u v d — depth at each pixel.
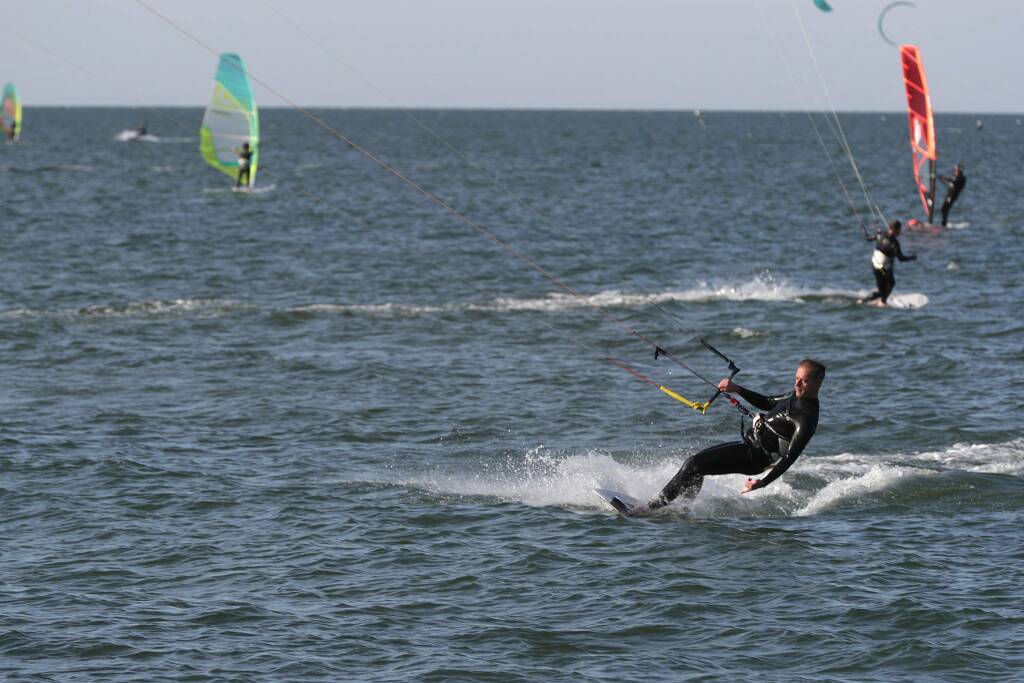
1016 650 35.19
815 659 34.75
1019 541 44.69
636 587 40.19
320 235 157.62
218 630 36.59
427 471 54.66
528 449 58.94
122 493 50.00
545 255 140.38
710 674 33.78
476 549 43.88
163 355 80.00
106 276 118.00
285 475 53.41
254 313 96.06
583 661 34.62
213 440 59.56
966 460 56.09
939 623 37.03
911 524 46.84
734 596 39.44
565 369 77.62
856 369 77.69
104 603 38.56
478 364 78.75
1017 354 81.94
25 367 76.25
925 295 108.44
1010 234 163.38
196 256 134.38
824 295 108.19
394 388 71.50
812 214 197.00
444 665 34.28
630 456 58.06
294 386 71.88
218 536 44.97
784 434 47.28
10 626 36.66
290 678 33.44
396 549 43.72
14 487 50.53
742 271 128.12
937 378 74.38
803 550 43.81
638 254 142.50
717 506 49.16
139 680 33.25
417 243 151.12
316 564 42.19
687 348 85.31
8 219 171.50
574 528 46.34
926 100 169.38
